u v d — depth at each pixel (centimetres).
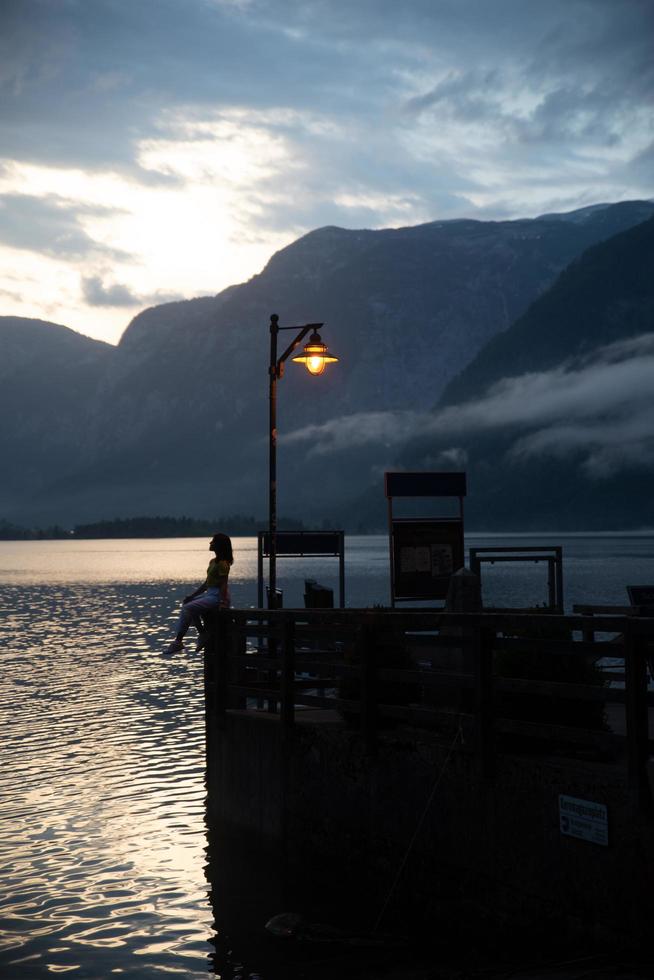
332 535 2094
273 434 2055
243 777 1475
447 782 1115
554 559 1934
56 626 6494
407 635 1191
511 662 1100
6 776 2061
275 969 1066
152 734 2509
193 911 1258
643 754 891
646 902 882
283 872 1379
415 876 1155
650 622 881
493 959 1014
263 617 1441
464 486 1930
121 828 1659
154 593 10906
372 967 1042
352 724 1312
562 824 971
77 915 1274
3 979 1079
